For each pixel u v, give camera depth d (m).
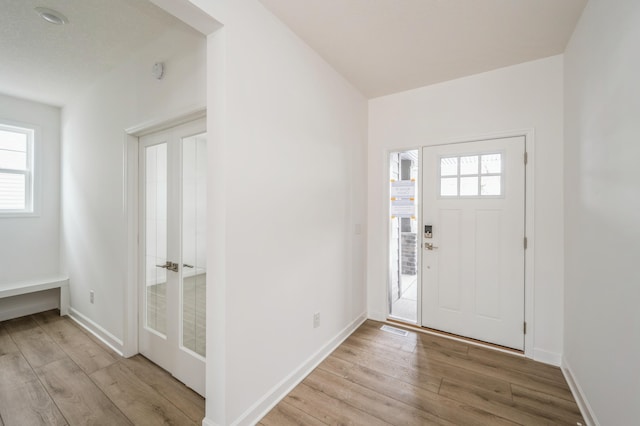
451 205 2.75
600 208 1.52
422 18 1.84
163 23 1.90
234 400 1.53
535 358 2.33
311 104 2.19
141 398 1.86
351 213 2.84
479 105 2.58
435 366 2.22
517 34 2.00
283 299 1.90
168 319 2.13
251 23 1.63
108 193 2.59
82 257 3.00
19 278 3.20
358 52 2.25
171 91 1.97
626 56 1.25
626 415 1.22
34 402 1.82
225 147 1.47
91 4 1.73
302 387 1.96
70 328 2.94
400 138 3.00
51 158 3.39
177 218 2.08
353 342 2.63
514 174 2.45
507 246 2.49
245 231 1.59
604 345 1.45
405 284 4.39
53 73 2.60
